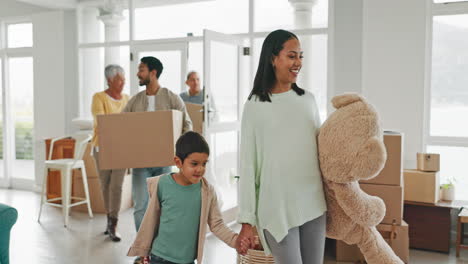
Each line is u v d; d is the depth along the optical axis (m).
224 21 5.24
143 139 2.99
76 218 4.91
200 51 5.42
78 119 5.87
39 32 6.40
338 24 4.46
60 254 3.70
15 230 4.42
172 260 1.95
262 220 1.78
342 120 1.77
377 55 4.30
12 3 6.59
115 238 4.06
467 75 4.10
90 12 6.19
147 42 5.69
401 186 3.27
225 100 4.66
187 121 3.42
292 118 1.77
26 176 6.75
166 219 1.96
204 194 1.96
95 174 5.15
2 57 6.74
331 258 3.65
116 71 4.46
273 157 1.75
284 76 1.79
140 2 5.71
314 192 1.77
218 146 4.61
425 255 3.70
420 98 4.15
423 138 4.20
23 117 6.71
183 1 5.48
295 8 4.77
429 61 4.19
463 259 3.60
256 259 2.91
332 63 4.50
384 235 3.49
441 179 4.20
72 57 6.20
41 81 6.43
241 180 1.81
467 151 4.09
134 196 3.32
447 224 3.74
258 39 5.08
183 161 1.89
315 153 1.80
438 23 4.17
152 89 3.47
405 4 4.16
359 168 1.70
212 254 3.69
